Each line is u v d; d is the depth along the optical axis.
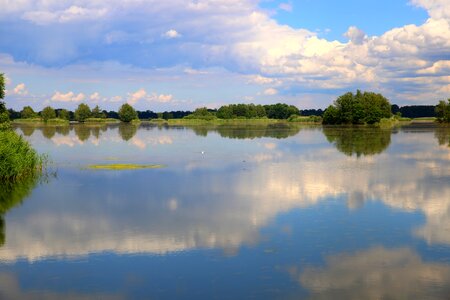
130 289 17.75
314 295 16.98
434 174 44.41
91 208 31.02
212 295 17.09
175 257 21.12
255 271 19.33
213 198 33.84
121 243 23.28
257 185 39.06
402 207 30.28
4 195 35.69
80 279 18.81
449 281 18.11
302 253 21.42
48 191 37.16
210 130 146.25
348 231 24.83
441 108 192.88
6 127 59.44
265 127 171.62
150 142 92.12
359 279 18.38
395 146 77.00
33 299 17.09
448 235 24.03
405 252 21.45
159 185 39.53
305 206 30.86
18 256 21.59
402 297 16.77
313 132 127.75
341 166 51.34
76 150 74.31
